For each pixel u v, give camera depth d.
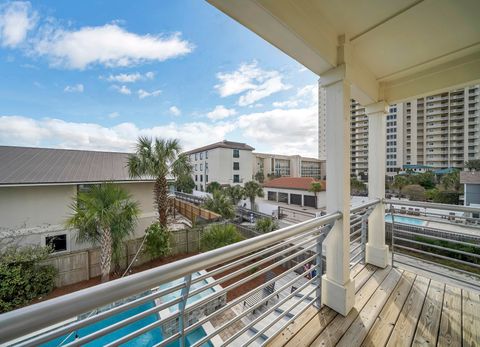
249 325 1.21
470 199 15.11
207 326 3.23
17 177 6.42
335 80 1.74
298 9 1.35
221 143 27.06
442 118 30.45
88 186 7.25
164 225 7.66
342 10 1.47
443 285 2.11
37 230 6.39
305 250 1.60
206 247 7.01
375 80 2.40
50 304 0.52
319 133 43.50
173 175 8.08
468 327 1.55
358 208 2.18
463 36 1.72
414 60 2.06
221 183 25.56
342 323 1.58
